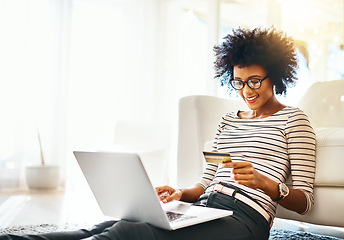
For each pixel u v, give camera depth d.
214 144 1.53
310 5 3.51
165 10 4.98
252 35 1.41
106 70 4.72
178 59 4.76
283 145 1.32
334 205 1.46
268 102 1.42
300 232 2.06
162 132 3.59
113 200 1.16
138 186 1.03
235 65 1.41
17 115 4.18
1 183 4.12
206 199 1.29
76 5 4.57
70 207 3.15
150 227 1.03
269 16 3.79
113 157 1.04
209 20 4.29
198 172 2.23
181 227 1.03
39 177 4.02
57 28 4.39
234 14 4.12
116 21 4.82
